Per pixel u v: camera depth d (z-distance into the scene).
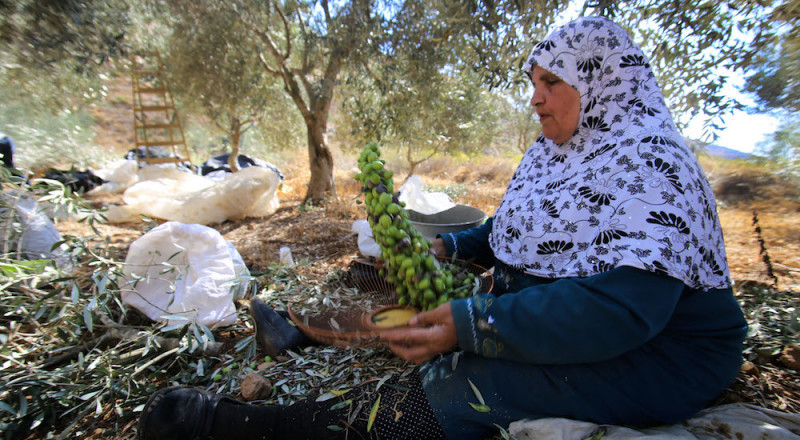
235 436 1.51
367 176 1.77
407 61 4.65
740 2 2.22
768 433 1.33
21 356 2.17
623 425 1.42
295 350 2.23
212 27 5.29
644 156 1.37
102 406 1.99
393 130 5.57
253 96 6.85
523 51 2.65
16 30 3.34
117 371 1.99
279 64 5.86
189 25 5.35
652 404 1.39
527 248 1.60
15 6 3.25
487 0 2.50
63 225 5.00
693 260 1.28
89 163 8.46
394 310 1.76
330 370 2.02
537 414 1.44
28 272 2.28
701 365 1.39
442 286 1.68
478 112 7.18
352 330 1.60
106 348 2.34
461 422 1.47
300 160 11.15
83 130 9.30
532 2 2.40
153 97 11.35
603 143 1.51
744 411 1.48
